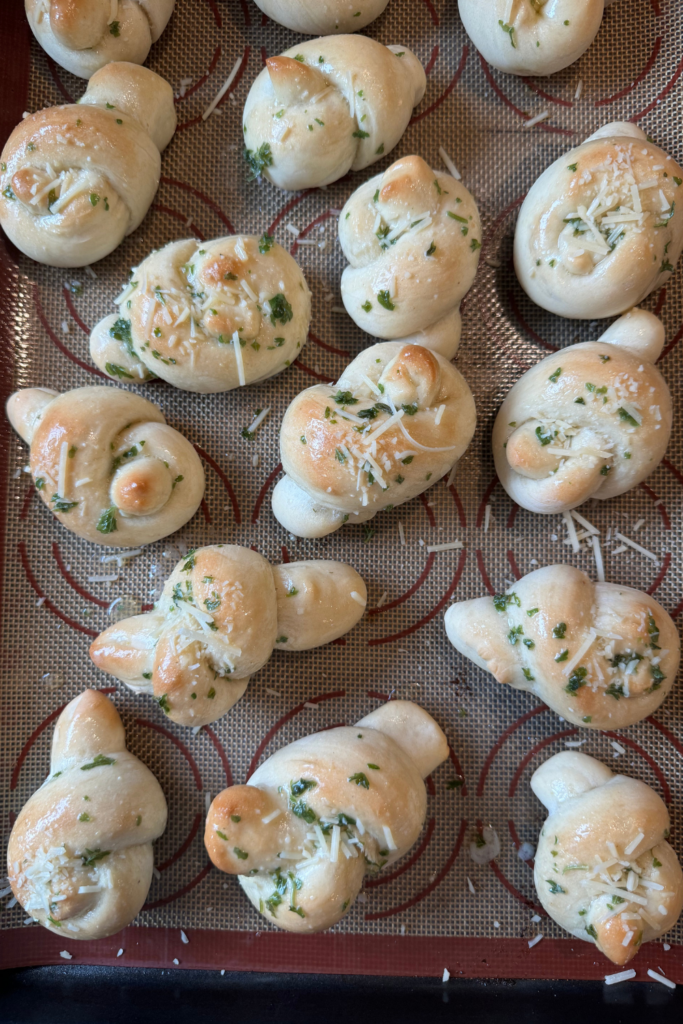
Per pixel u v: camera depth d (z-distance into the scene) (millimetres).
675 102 541
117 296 546
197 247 527
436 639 539
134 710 538
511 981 522
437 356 521
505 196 546
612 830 507
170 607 521
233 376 526
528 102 547
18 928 524
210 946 524
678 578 538
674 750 533
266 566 525
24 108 543
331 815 499
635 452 517
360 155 538
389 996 520
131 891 513
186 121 547
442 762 533
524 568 542
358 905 525
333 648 539
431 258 516
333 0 527
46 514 541
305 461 510
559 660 511
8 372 541
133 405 531
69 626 538
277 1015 514
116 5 528
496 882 527
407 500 536
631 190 512
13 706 533
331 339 547
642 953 522
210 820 500
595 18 521
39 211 524
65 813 507
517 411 527
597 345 526
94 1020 512
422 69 539
